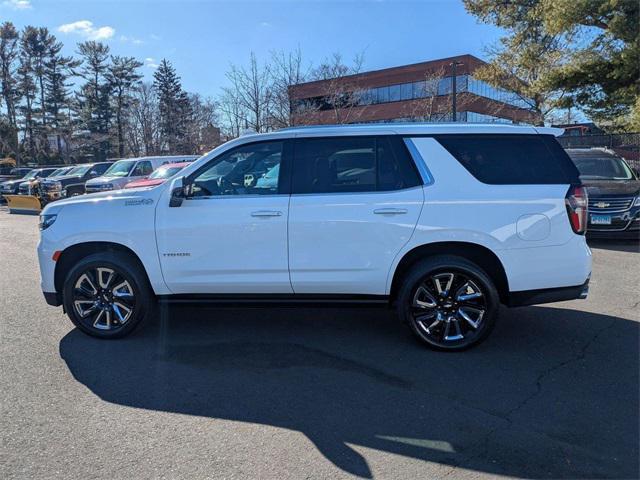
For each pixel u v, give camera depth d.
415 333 4.56
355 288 4.56
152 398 3.73
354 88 29.30
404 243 4.44
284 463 2.94
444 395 3.76
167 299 4.79
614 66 18.08
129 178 18.23
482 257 4.54
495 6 27.48
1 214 19.69
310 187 4.57
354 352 4.59
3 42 62.22
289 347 4.72
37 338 4.96
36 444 3.13
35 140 66.62
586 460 2.95
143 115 55.34
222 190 4.70
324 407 3.60
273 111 25.08
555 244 4.38
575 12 17.09
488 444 3.12
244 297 4.69
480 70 31.08
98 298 4.85
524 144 4.51
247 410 3.56
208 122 43.56
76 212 4.79
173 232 4.61
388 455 3.01
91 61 63.22
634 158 18.39
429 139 4.54
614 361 4.36
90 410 3.55
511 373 4.13
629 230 9.34
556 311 5.74
